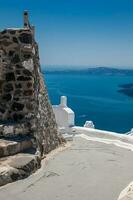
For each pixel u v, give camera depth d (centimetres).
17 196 947
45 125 1377
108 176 1116
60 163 1234
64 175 1110
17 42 1265
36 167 1133
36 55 1366
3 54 1273
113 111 8650
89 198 945
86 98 12206
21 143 1177
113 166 1227
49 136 1405
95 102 10938
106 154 1402
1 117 1277
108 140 1730
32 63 1268
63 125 2050
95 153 1411
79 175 1117
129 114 8038
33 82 1267
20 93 1267
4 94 1280
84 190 996
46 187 1009
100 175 1123
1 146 1121
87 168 1190
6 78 1275
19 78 1267
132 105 10188
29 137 1227
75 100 11500
